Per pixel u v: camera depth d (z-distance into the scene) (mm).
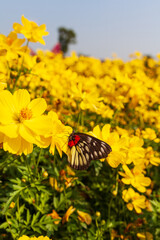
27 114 344
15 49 445
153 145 576
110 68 1009
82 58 1036
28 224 419
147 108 761
